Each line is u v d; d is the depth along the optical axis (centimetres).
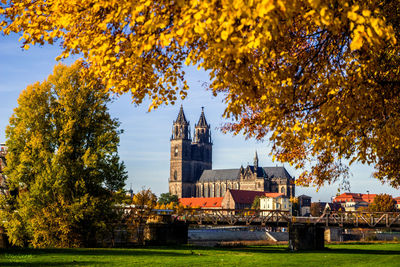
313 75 1189
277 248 5769
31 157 4147
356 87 1106
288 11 822
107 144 4294
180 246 5053
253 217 5966
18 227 4141
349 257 3775
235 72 1011
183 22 888
